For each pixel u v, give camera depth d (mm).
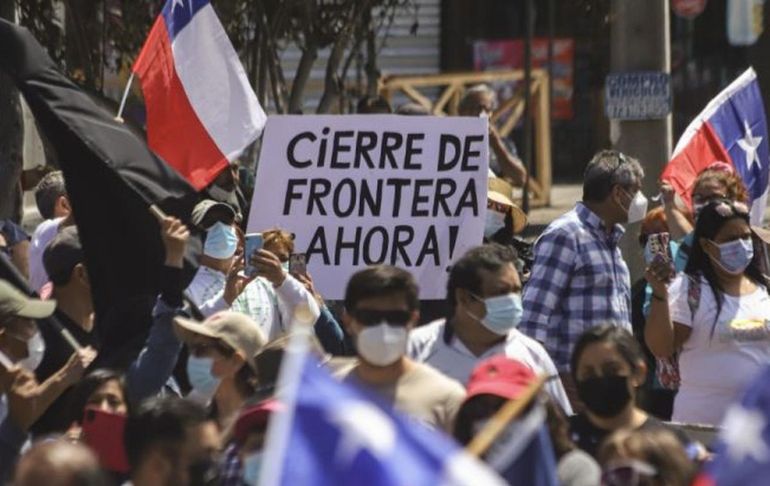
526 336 14867
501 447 9789
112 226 14664
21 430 12570
